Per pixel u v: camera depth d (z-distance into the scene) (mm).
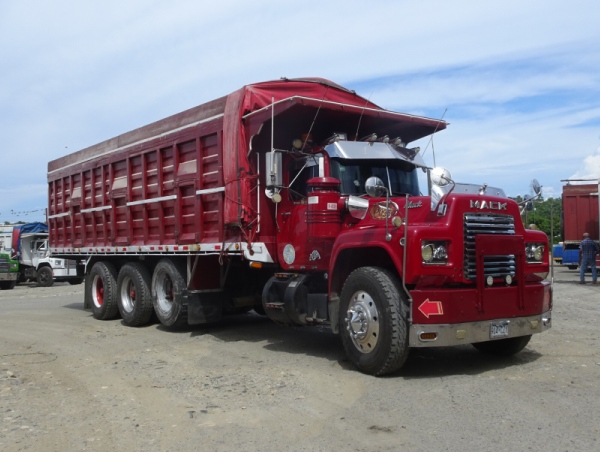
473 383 5945
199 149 9133
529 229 7250
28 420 5227
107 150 11773
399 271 6078
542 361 6914
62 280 28375
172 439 4684
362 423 4883
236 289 10062
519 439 4395
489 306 6254
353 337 6535
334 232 7168
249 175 8156
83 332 10266
